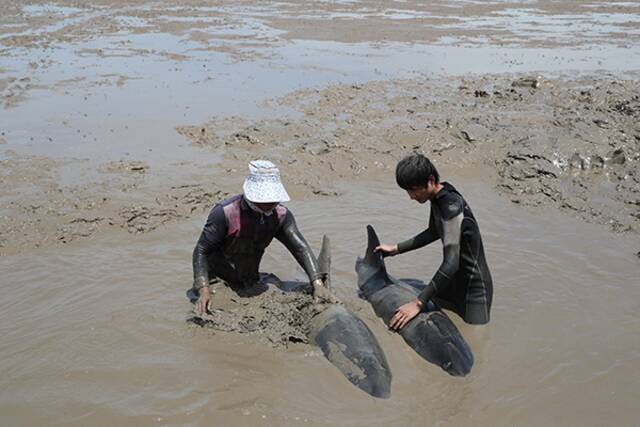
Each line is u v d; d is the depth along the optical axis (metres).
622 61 15.35
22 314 5.56
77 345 5.14
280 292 5.95
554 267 6.46
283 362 4.98
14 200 7.63
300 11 22.38
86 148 9.32
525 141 9.59
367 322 5.56
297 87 12.62
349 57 15.36
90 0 23.75
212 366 4.93
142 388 4.66
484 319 5.58
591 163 9.05
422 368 4.97
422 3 24.83
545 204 8.12
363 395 4.62
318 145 9.49
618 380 4.83
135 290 5.93
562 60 15.41
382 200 8.14
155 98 11.73
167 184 8.22
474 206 8.05
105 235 7.00
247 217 5.64
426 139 9.88
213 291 5.91
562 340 5.33
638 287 6.12
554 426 4.39
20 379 4.73
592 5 24.88
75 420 4.33
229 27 18.94
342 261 6.62
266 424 4.32
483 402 4.61
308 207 7.91
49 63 14.17
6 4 22.50
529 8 23.95
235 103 11.52
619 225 7.50
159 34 17.72
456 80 13.35
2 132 9.86
